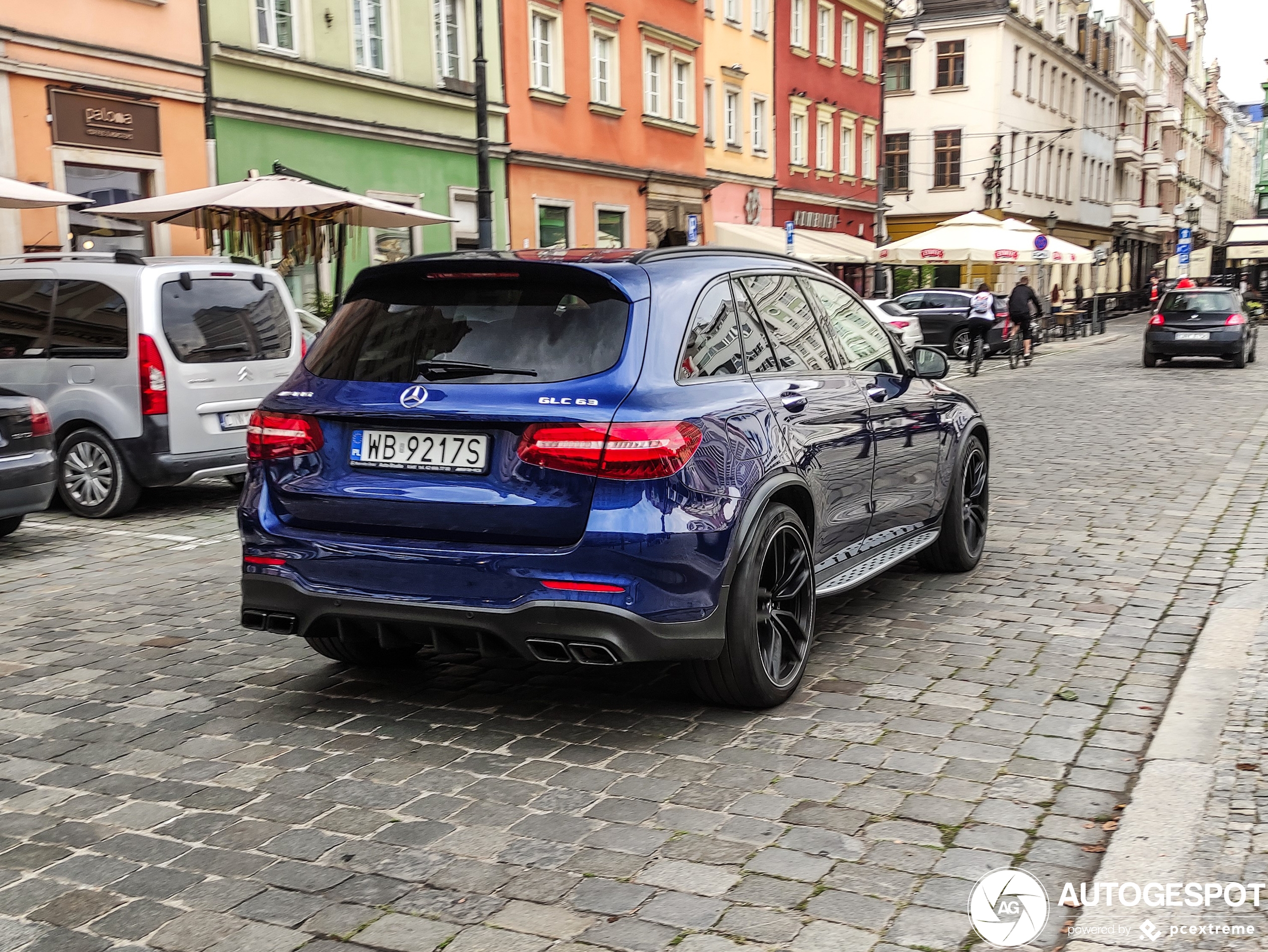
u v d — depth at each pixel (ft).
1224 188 423.64
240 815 12.30
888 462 18.93
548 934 9.82
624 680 16.65
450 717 15.20
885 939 9.66
